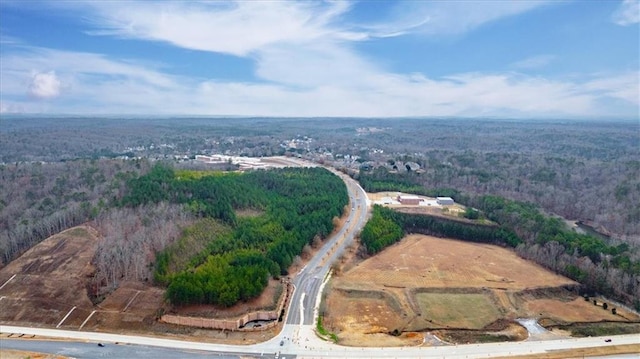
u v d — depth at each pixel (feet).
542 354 475.72
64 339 495.41
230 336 497.46
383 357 460.96
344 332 513.04
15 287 584.81
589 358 472.03
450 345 488.44
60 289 577.43
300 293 595.06
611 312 581.94
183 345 482.28
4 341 491.31
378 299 593.42
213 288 533.96
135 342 488.02
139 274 597.11
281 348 475.31
